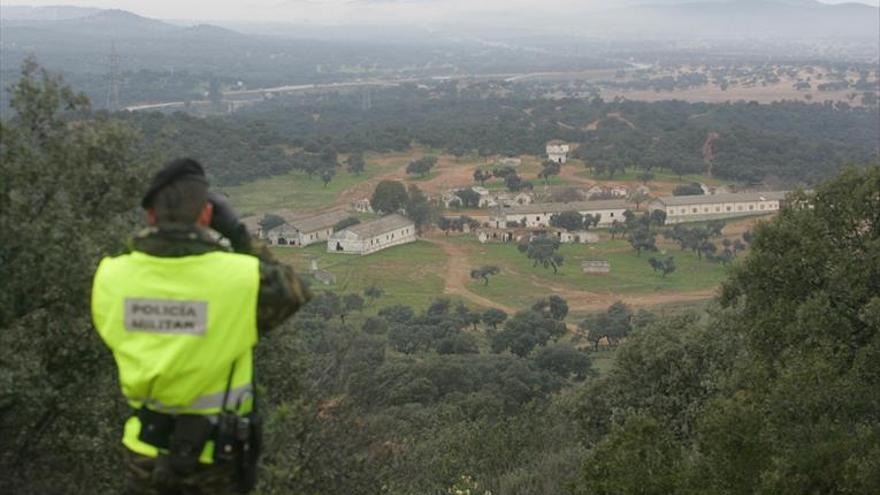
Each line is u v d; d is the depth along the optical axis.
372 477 9.53
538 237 111.69
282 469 7.30
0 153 6.84
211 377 3.94
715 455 12.08
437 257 106.62
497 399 35.75
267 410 8.15
